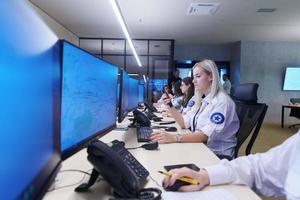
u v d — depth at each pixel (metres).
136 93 3.29
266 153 1.02
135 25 6.56
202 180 0.91
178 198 0.82
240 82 8.49
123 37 8.03
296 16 5.66
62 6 5.21
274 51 8.55
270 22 6.16
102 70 1.22
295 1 4.75
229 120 1.88
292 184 0.85
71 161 1.15
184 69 9.26
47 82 0.59
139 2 4.90
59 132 0.68
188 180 0.89
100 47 8.30
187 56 9.32
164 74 8.41
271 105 8.56
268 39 8.16
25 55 0.46
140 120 2.28
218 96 1.93
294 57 8.59
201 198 0.82
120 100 1.76
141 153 1.37
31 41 0.49
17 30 0.43
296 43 8.57
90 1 4.93
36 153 0.51
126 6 5.12
